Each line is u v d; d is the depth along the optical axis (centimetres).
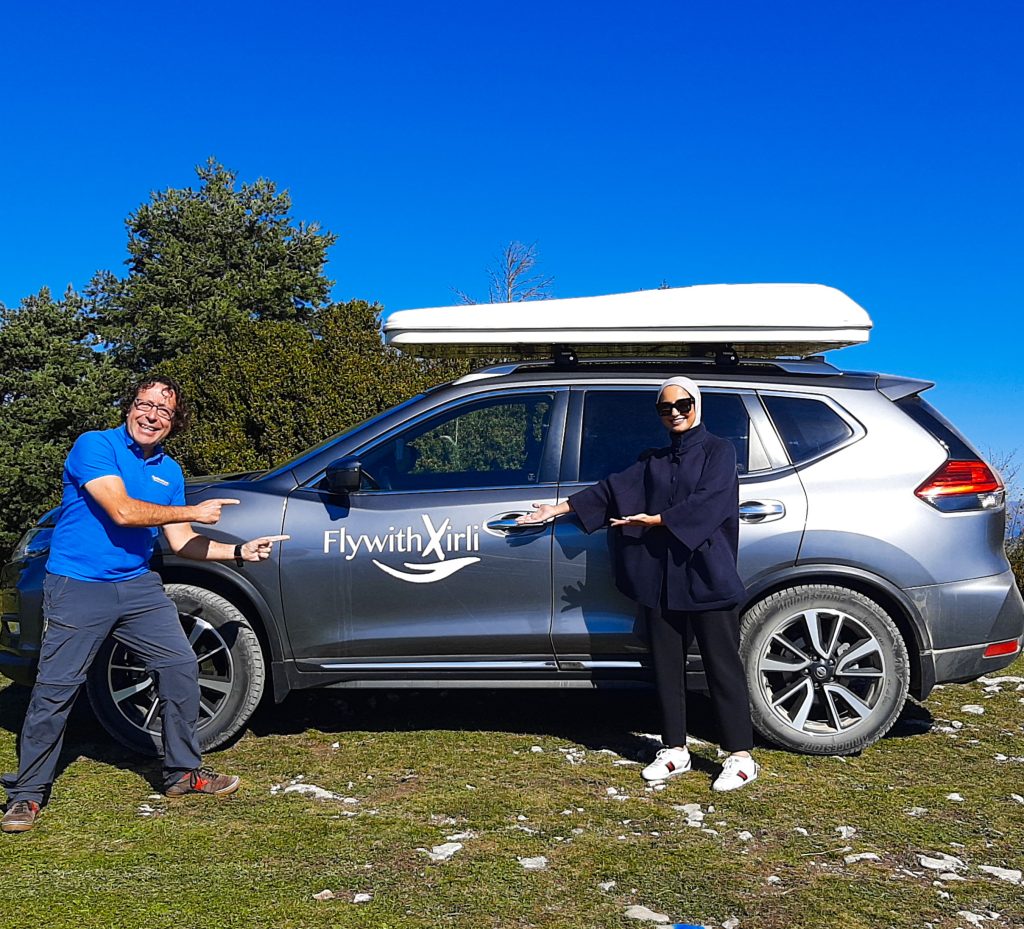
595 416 477
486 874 329
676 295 488
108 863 336
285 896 311
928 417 472
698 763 455
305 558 462
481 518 462
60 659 376
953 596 449
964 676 455
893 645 449
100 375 2361
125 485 388
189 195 3066
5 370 2383
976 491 458
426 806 396
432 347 508
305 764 453
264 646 478
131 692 455
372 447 482
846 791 414
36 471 2188
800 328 475
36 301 2433
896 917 301
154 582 400
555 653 462
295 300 3059
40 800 377
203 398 1180
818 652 453
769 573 452
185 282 2864
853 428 466
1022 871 336
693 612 420
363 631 463
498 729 514
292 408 1125
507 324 486
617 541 431
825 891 319
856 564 449
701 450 417
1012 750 473
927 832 370
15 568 480
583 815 386
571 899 311
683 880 326
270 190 3128
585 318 483
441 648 462
